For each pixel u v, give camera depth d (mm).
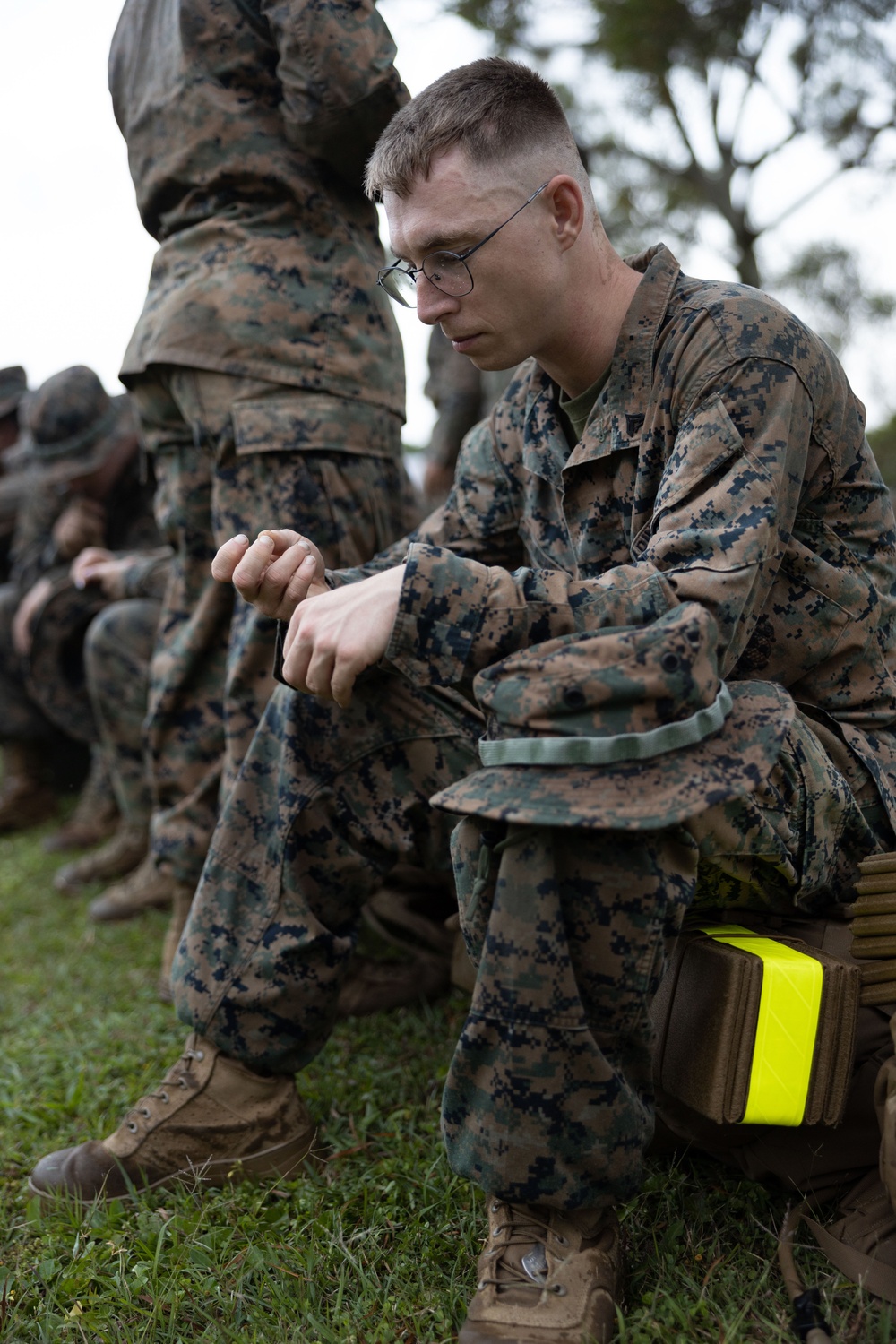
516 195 1561
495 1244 1460
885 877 1515
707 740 1363
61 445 4086
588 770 1324
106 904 3525
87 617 4043
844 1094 1475
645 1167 1774
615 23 5688
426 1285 1562
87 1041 2574
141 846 3826
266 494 2447
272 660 2322
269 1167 1861
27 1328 1537
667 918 1423
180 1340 1486
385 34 2402
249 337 2404
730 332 1546
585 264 1652
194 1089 1856
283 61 2350
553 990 1358
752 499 1462
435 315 1624
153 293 2572
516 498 1979
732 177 6191
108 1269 1652
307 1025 1850
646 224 6375
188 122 2461
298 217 2484
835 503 1685
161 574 3449
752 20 5613
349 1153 1945
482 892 1440
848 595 1660
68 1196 1830
